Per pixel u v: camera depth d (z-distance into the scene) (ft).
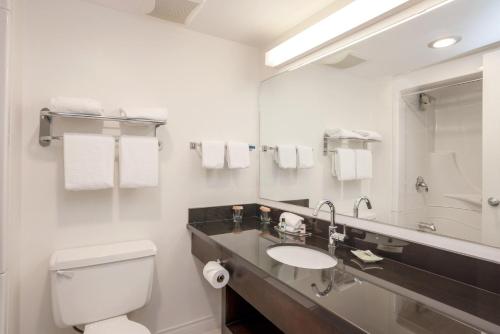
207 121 6.59
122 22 5.62
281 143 6.63
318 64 5.68
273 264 3.98
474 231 3.47
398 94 4.33
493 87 3.35
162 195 6.05
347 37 5.03
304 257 4.91
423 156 4.02
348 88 5.09
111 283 4.88
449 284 3.42
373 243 4.48
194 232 6.00
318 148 5.71
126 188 5.52
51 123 4.88
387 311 2.77
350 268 3.90
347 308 2.81
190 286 6.42
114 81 5.54
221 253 5.05
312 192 5.83
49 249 4.99
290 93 6.37
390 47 4.41
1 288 3.71
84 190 5.10
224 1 5.30
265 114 7.14
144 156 5.27
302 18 5.91
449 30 3.74
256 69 7.35
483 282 3.27
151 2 5.29
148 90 5.88
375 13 4.33
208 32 6.52
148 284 5.23
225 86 6.85
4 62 3.68
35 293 4.88
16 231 4.43
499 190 3.29
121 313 4.98
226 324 5.70
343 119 5.20
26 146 4.78
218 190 6.76
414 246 3.94
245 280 4.36
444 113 3.80
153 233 5.96
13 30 4.04
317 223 5.58
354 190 4.99
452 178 3.70
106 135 5.14
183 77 6.29
